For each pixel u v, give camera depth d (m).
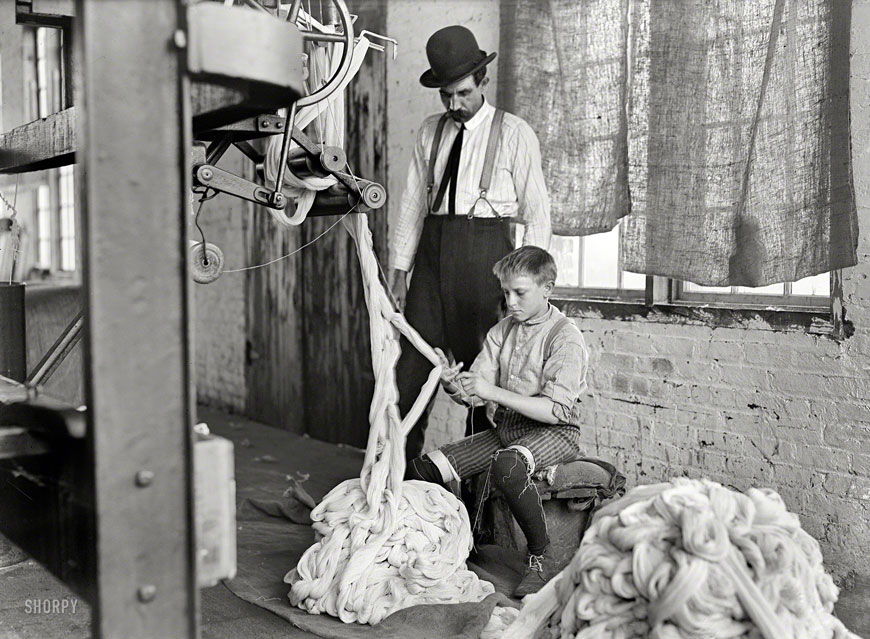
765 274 3.21
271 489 4.34
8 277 3.63
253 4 2.14
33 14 2.55
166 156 1.20
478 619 2.46
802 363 3.24
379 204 2.73
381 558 2.64
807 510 3.23
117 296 1.18
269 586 2.90
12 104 5.02
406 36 4.80
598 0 3.72
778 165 3.16
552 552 2.99
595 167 3.77
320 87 2.68
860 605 2.76
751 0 3.22
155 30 1.19
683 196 3.45
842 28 2.98
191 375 1.23
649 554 1.59
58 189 8.48
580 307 4.06
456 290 3.51
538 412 2.92
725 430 3.50
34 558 1.59
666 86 3.49
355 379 5.30
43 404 1.59
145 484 1.21
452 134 3.57
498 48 4.21
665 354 3.71
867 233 3.03
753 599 1.54
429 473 3.08
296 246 5.79
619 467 3.91
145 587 1.21
